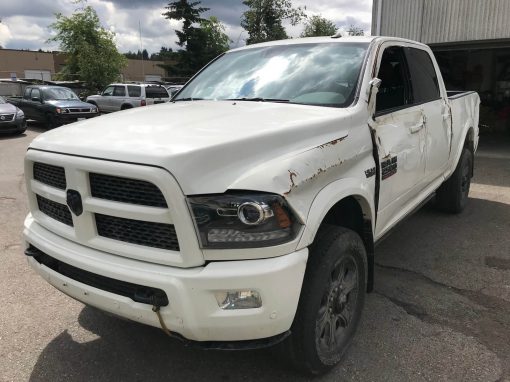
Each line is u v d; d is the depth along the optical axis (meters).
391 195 3.51
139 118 2.91
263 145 2.42
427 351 3.09
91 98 23.45
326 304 2.70
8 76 60.00
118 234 2.43
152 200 2.23
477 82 15.28
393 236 5.26
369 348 3.12
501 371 2.88
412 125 3.85
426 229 5.49
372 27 12.27
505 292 3.92
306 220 2.35
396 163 3.50
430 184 4.68
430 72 4.73
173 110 3.20
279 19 35.81
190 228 2.16
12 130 15.05
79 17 34.59
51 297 3.84
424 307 3.67
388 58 3.96
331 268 2.59
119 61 35.56
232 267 2.18
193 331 2.24
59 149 2.54
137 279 2.28
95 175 2.39
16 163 10.16
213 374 2.89
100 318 3.53
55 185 2.70
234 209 2.17
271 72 3.80
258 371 2.90
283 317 2.28
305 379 2.82
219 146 2.25
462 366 2.93
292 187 2.31
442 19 11.20
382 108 3.71
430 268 4.41
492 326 3.40
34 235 2.86
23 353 3.10
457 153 5.37
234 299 2.21
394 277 4.21
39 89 17.84
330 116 2.93
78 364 2.99
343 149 2.83
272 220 2.21
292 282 2.26
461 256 4.69
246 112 3.01
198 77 4.31
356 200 3.01
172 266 2.26
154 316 2.29
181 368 2.95
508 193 7.21
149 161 2.16
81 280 2.60
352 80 3.37
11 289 3.96
